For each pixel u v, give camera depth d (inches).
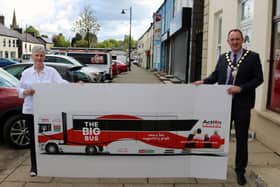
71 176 187.5
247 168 207.6
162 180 194.7
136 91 177.5
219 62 193.8
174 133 181.0
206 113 179.5
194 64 589.0
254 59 181.0
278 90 243.9
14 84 274.1
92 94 178.5
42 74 189.0
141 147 182.5
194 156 183.9
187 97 178.4
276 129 236.2
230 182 191.9
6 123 259.3
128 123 180.4
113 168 185.6
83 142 182.9
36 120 182.2
